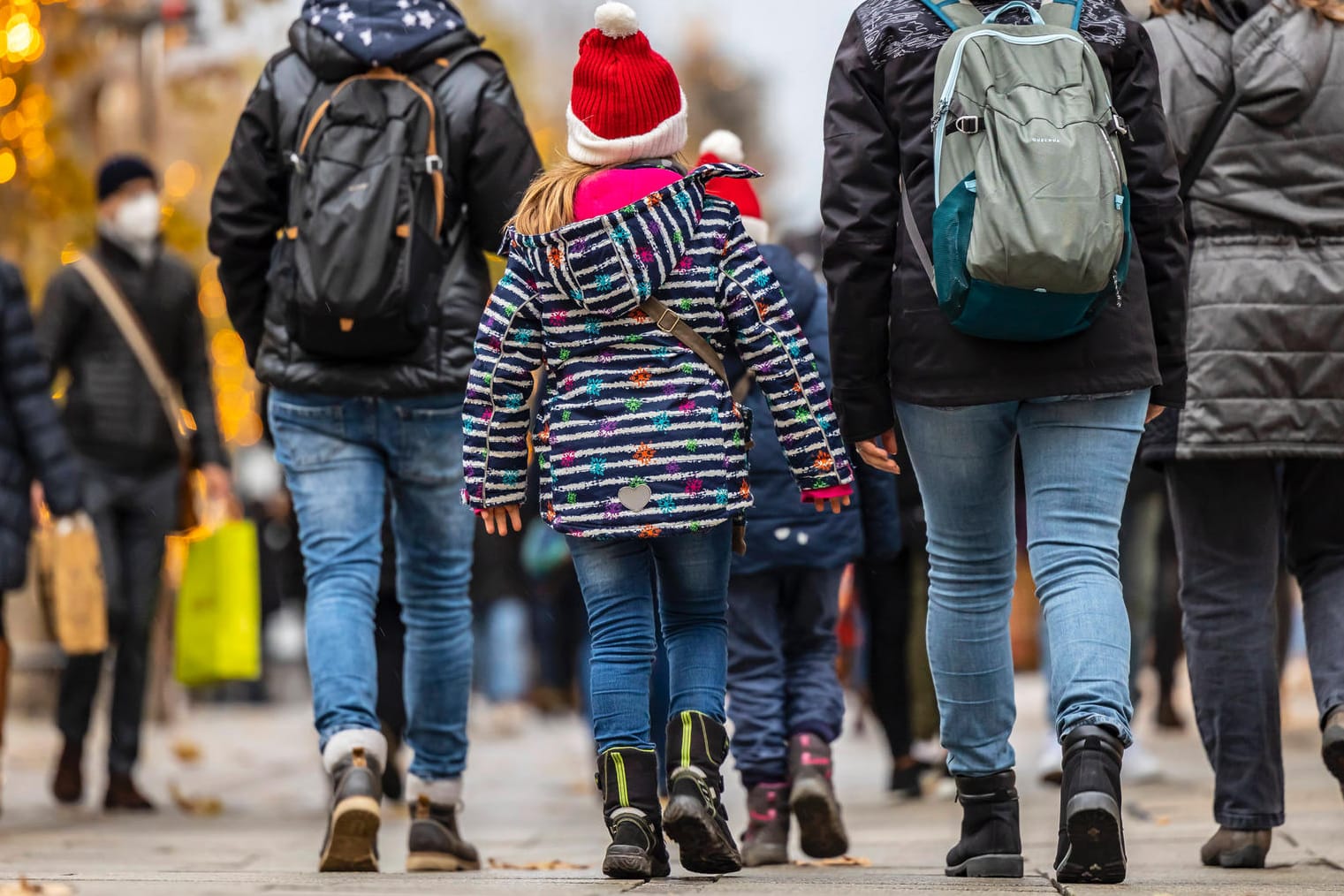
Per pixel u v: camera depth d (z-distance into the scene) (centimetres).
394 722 2333
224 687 5875
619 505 1262
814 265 2453
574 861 1795
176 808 2542
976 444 1280
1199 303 1446
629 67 1285
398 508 1586
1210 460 1464
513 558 4312
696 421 1269
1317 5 1446
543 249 1271
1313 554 1505
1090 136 1207
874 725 4569
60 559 2175
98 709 4372
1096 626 1241
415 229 1493
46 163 3416
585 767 3403
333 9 1541
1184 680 4906
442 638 1595
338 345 1488
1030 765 3045
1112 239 1187
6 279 2116
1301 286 1433
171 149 4725
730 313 1280
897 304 1267
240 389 4888
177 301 2578
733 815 2359
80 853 1795
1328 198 1439
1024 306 1198
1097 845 1197
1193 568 1493
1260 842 1473
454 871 1588
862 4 1305
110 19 3628
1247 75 1438
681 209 1271
